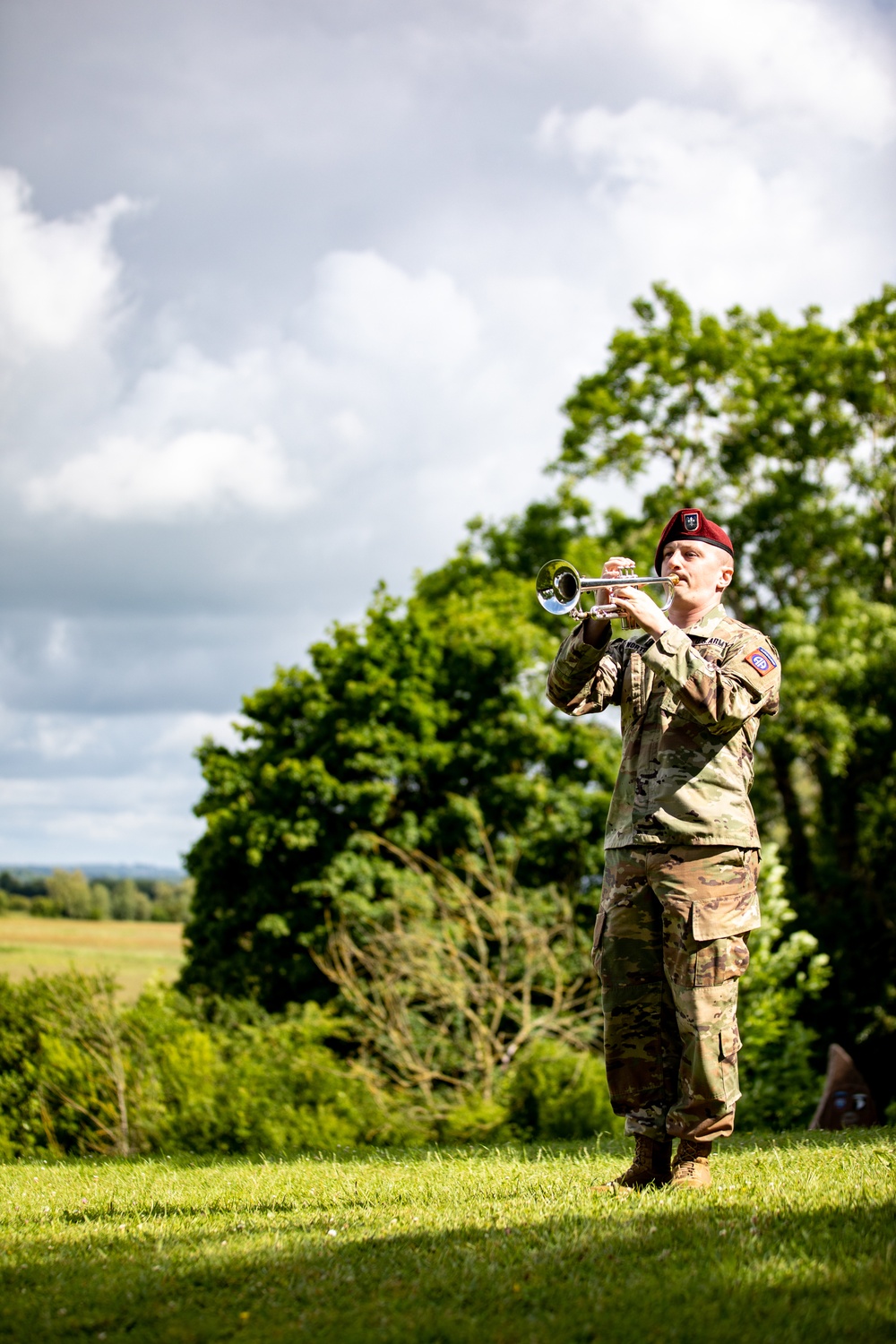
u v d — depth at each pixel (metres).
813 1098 14.14
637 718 4.47
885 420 26.17
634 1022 4.32
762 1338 2.61
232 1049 12.36
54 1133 10.59
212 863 19.91
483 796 19.97
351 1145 9.38
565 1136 10.44
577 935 16.77
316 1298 3.07
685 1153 4.34
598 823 19.73
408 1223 4.02
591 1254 3.31
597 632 4.48
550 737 19.88
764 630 24.95
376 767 19.16
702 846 4.21
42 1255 3.66
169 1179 6.40
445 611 22.23
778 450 25.77
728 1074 4.16
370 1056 14.55
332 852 18.91
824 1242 3.33
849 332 27.19
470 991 14.36
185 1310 3.00
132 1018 11.61
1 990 11.91
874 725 22.23
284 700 20.44
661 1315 2.78
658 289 26.23
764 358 25.83
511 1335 2.70
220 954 19.91
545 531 26.09
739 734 4.37
